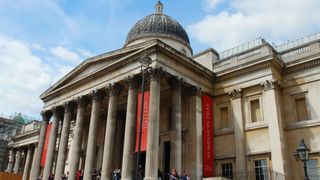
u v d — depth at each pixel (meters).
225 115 43.59
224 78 44.19
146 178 32.03
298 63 40.03
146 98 36.69
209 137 41.53
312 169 36.19
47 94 52.22
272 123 37.88
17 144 84.31
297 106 39.78
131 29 58.56
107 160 37.72
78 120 44.66
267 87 39.53
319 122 36.81
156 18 57.25
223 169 41.16
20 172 82.69
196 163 38.34
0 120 97.19
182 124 41.34
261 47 42.03
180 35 56.78
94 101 42.88
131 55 39.12
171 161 35.94
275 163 36.19
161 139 44.31
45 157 49.69
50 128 51.66
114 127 39.34
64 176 44.16
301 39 43.16
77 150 43.50
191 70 41.56
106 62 43.25
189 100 41.59
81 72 47.16
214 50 48.03
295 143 37.97
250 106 41.31
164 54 37.78
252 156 38.94
